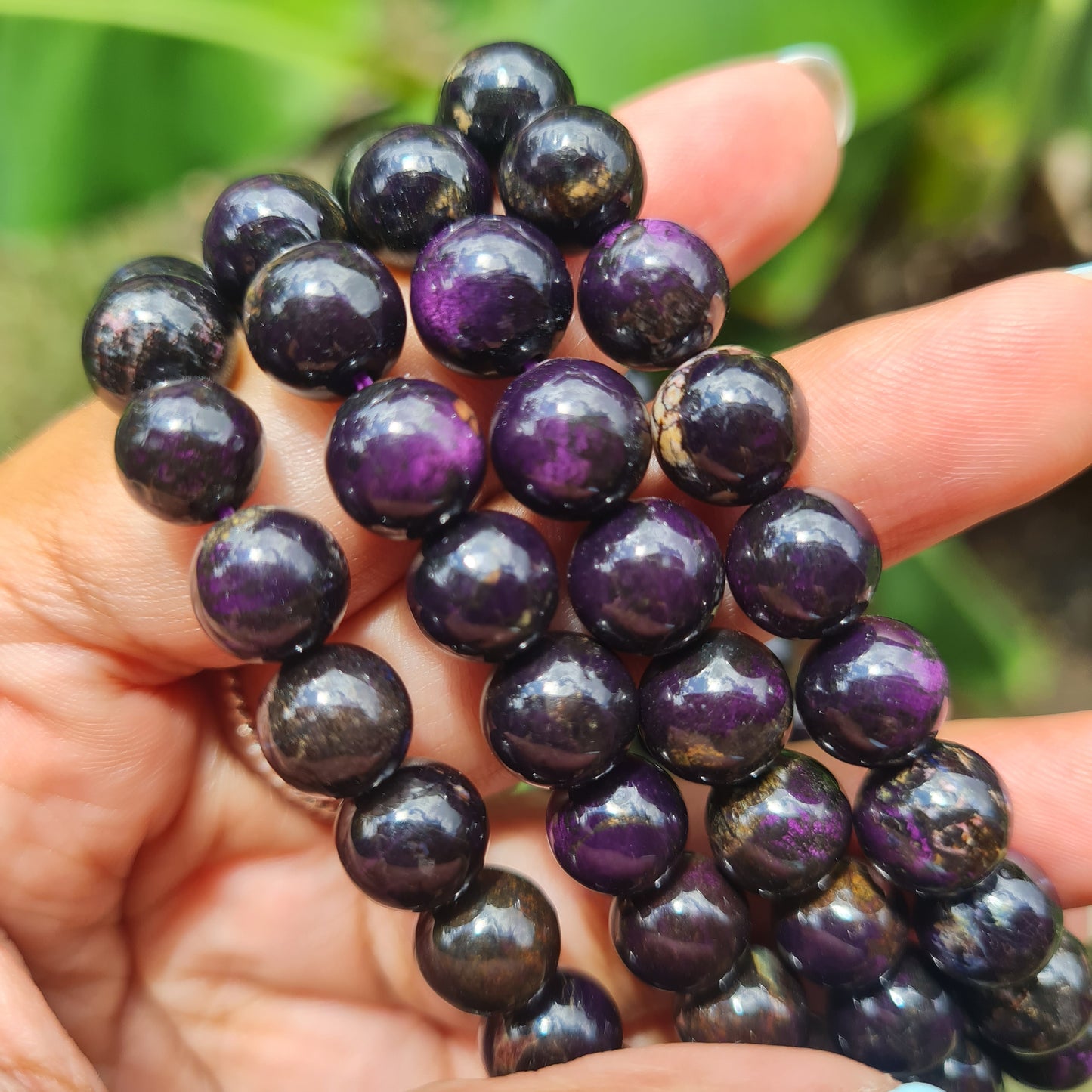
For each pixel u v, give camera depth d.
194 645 0.08
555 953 0.07
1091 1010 0.07
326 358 0.07
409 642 0.08
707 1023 0.07
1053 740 0.09
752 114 0.09
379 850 0.07
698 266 0.07
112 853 0.08
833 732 0.07
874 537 0.07
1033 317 0.08
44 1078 0.07
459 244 0.07
